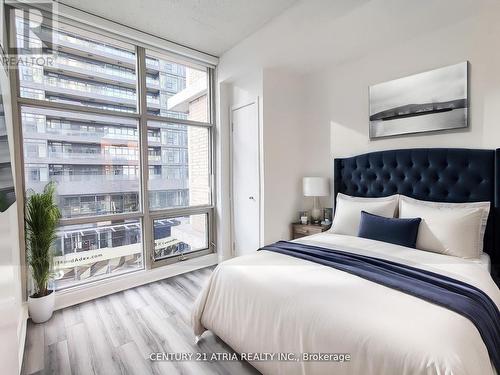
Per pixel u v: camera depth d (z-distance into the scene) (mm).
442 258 1894
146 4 2426
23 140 2309
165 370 1672
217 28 2854
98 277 2809
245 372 1648
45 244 2201
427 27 2365
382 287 1427
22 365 1723
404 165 2623
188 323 2199
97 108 2719
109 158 2850
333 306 1269
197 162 3566
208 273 3350
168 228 3297
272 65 3084
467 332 1070
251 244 3389
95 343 1941
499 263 2107
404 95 2627
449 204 2281
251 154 3328
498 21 2109
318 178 3162
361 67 2965
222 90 3580
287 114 3402
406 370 969
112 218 2855
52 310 2295
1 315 1156
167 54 3182
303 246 2215
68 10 2393
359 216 2674
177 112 3352
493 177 2145
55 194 2396
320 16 2279
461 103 2295
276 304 1434
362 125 2994
